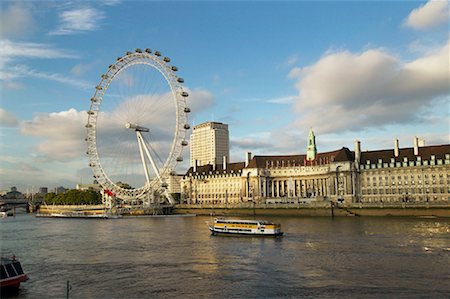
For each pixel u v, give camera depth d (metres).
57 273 67.19
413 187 186.75
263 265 69.62
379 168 195.62
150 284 59.28
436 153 185.12
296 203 194.38
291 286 56.50
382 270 63.69
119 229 140.00
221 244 93.88
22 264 74.81
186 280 61.03
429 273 61.31
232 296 52.81
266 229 104.44
